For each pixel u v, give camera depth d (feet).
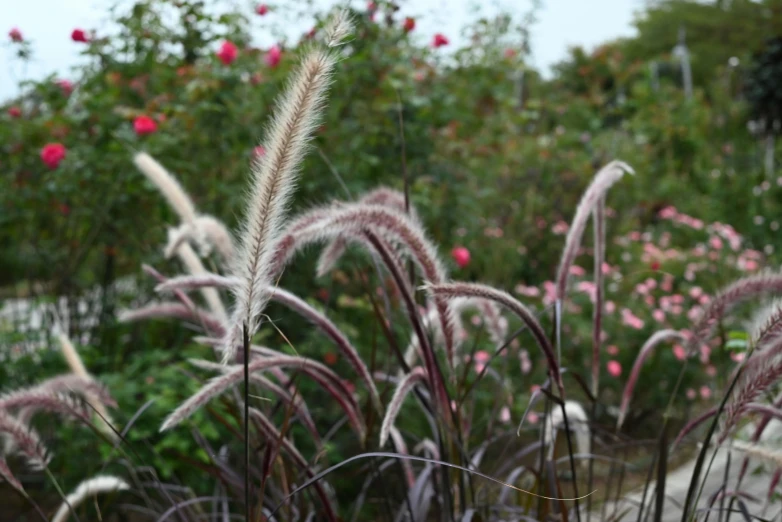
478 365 14.58
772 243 32.40
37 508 6.48
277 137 3.91
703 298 20.45
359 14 17.34
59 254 18.61
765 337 5.38
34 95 19.75
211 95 16.80
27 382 15.51
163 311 7.43
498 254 22.56
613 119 45.50
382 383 12.77
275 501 7.23
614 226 28.66
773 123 58.59
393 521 7.07
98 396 7.09
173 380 13.08
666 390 17.98
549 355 5.34
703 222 30.68
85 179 17.37
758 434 6.42
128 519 11.09
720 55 126.93
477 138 24.02
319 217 5.37
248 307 4.05
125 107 18.19
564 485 10.35
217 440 13.17
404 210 6.89
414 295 6.07
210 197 17.34
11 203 18.11
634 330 18.37
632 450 14.66
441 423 6.03
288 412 5.63
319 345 14.16
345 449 13.88
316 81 3.88
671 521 10.47
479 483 8.10
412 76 18.35
